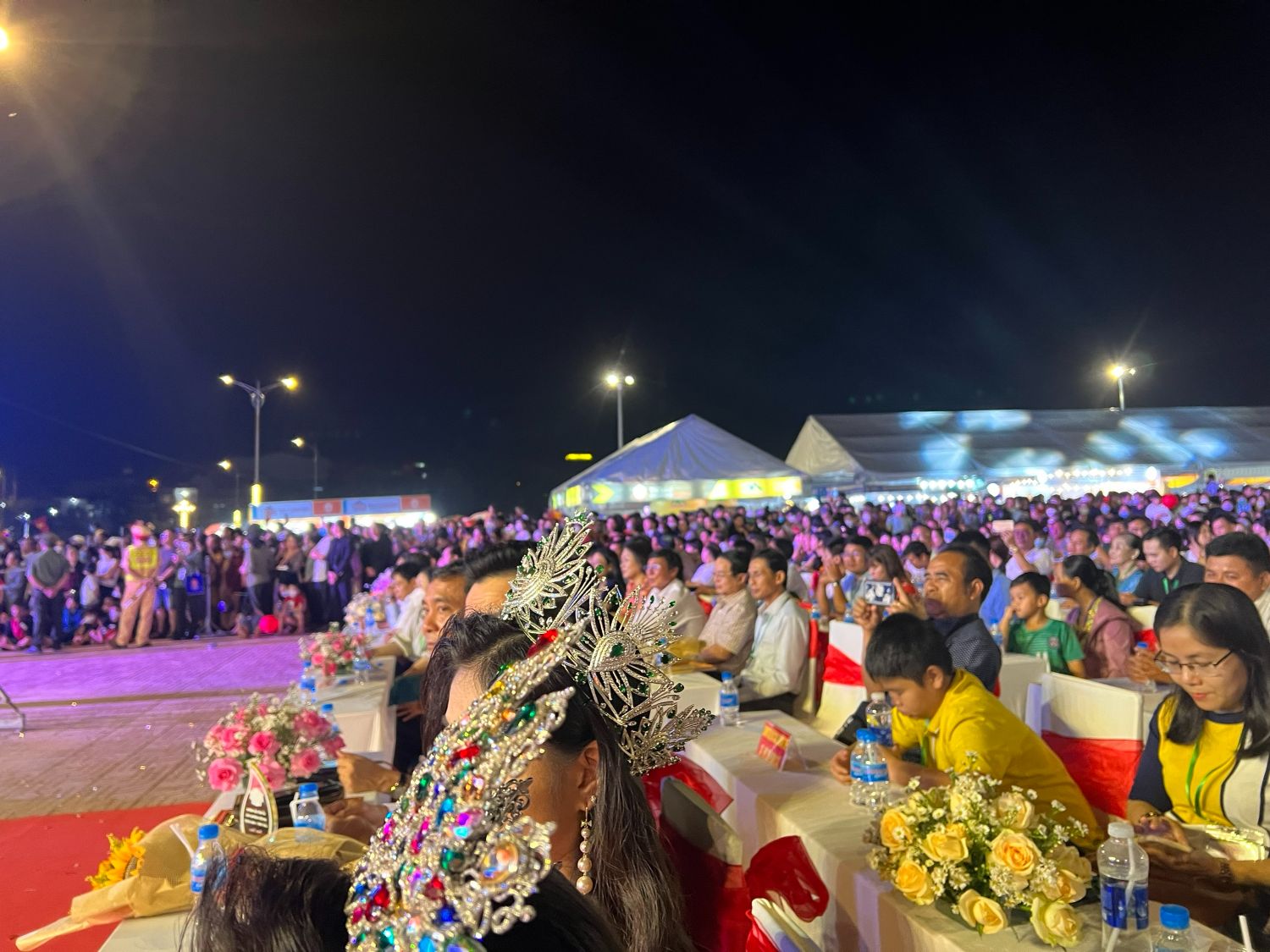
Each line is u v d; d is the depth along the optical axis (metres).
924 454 19.08
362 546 14.30
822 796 2.57
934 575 3.83
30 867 4.05
